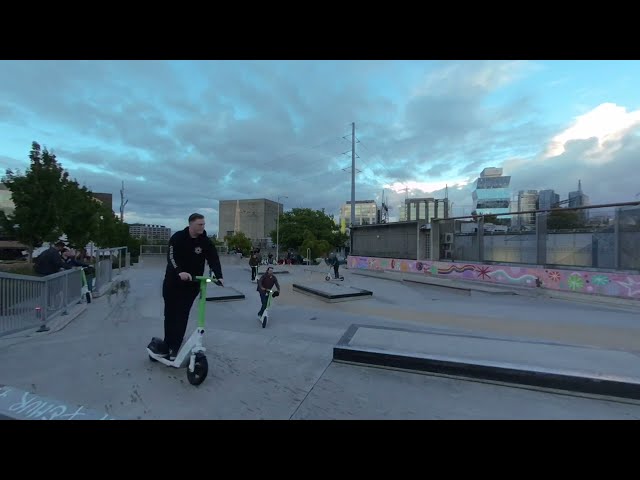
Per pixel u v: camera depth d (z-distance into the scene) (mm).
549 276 13508
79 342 5121
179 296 4043
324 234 62500
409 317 8820
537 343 4895
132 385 3648
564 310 10156
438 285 15148
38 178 14711
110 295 11852
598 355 4363
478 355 4312
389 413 3229
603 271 11844
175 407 3230
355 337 5094
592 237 12445
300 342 5406
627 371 3740
